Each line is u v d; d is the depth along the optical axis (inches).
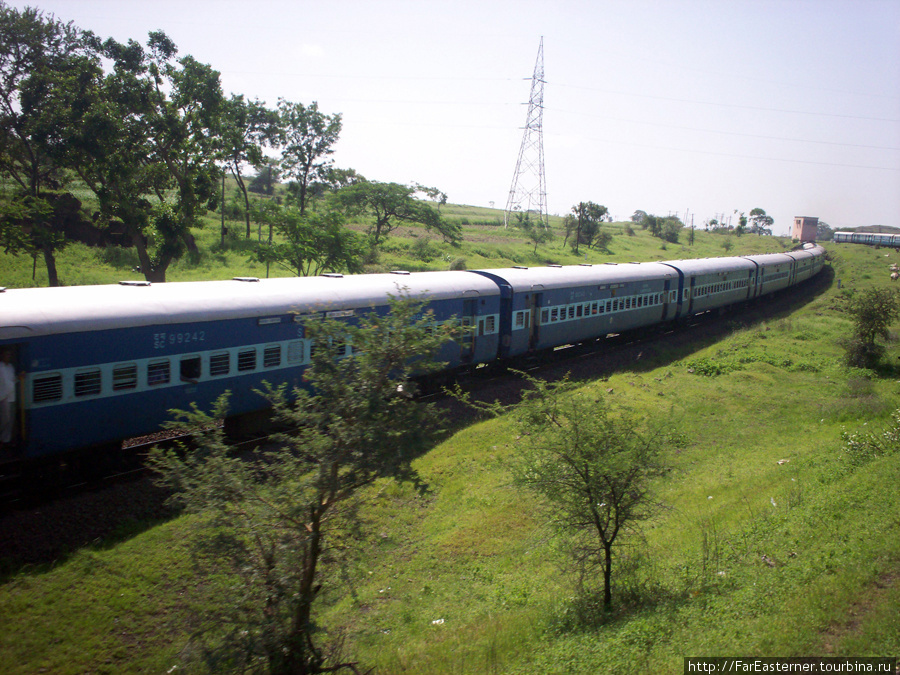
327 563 329.7
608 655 301.7
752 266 1729.8
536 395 513.0
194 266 1674.5
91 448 528.4
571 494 380.5
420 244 2269.9
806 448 665.0
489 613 396.5
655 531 492.7
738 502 522.0
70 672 330.3
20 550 410.9
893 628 278.8
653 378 989.8
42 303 484.4
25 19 1339.8
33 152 1503.4
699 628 313.0
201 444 311.1
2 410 453.4
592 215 3159.5
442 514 529.0
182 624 368.2
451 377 848.3
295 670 299.4
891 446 568.1
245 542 315.6
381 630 386.3
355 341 300.7
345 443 286.4
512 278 928.3
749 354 1125.1
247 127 2133.4
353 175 2561.5
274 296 634.2
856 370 1014.4
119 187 1402.6
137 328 520.7
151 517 471.5
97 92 1365.7
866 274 2593.5
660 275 1282.0
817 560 364.8
